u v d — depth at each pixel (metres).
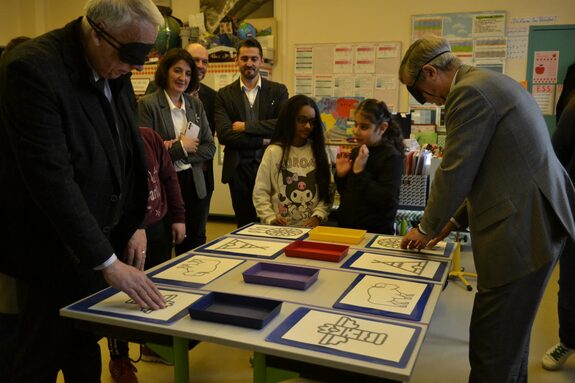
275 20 5.28
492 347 1.45
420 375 2.25
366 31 5.07
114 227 1.60
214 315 1.16
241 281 1.48
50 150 1.17
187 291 1.39
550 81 4.65
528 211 1.37
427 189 3.38
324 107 5.28
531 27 4.62
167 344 1.23
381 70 5.06
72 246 1.22
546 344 2.57
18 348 1.43
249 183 3.13
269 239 2.01
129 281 1.25
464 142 1.40
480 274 1.47
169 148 2.61
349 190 2.38
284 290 1.40
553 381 2.23
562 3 4.52
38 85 1.14
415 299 1.32
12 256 1.33
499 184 1.40
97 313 1.23
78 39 1.26
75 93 1.25
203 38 5.13
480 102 1.39
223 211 5.30
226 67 4.87
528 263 1.37
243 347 1.06
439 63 1.53
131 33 1.20
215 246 1.89
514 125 1.38
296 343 1.06
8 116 1.15
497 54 4.73
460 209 1.80
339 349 1.03
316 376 1.07
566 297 2.22
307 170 2.46
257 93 3.27
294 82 5.36
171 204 2.31
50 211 1.19
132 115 1.54
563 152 2.17
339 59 5.17
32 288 1.37
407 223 3.33
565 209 1.39
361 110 2.31
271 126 3.07
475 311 1.49
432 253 1.78
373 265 1.64
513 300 1.41
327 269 1.60
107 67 1.28
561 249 1.44
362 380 1.04
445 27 4.83
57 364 1.42
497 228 1.40
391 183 2.29
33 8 5.98
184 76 2.68
